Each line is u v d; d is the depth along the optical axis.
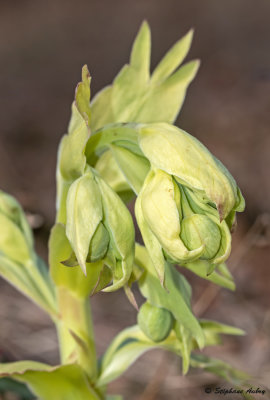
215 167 0.32
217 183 0.31
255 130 0.98
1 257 0.38
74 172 0.34
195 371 0.46
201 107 1.13
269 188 0.79
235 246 0.67
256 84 1.16
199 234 0.32
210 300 0.48
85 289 0.36
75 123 0.33
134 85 0.37
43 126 1.10
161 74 0.37
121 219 0.32
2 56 1.57
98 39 1.69
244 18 1.72
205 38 1.63
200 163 0.32
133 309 0.59
